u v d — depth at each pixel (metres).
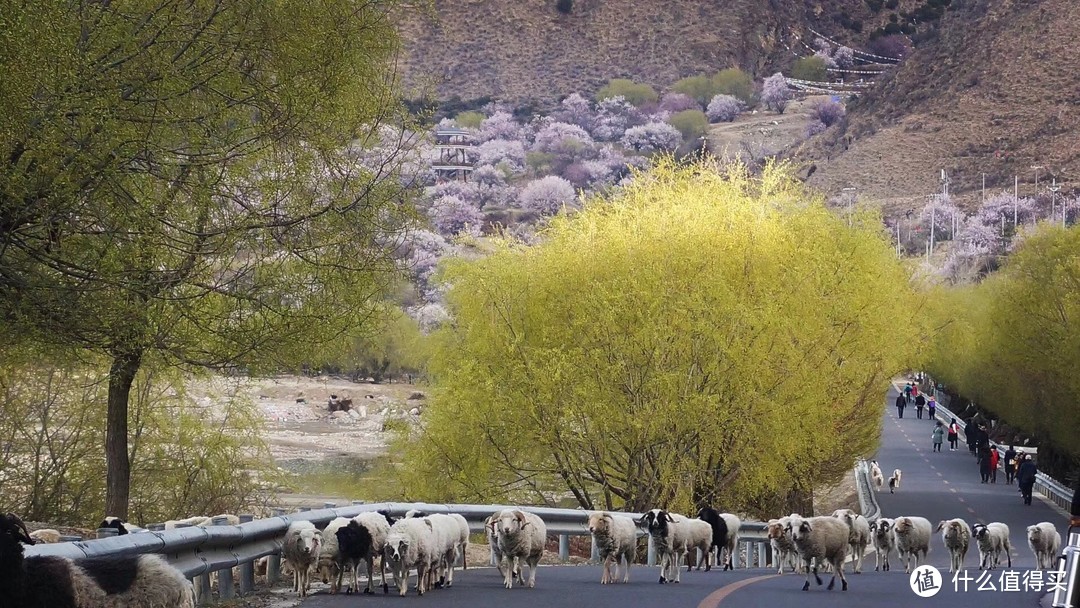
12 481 30.86
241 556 14.28
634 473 34.41
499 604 14.48
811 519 18.50
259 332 20.39
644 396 33.25
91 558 10.38
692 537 20.94
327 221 20.31
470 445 35.16
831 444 37.34
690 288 34.38
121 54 17.47
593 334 33.56
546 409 33.62
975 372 77.12
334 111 19.55
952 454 74.56
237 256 20.64
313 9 19.20
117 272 18.25
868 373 40.28
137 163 18.30
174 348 20.77
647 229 36.12
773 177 42.44
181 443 31.38
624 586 17.80
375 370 96.88
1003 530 25.44
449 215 191.38
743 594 16.77
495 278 35.47
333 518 16.86
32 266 17.98
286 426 91.44
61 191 16.45
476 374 34.53
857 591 17.91
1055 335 57.19
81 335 19.17
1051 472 65.50
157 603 10.23
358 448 78.25
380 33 21.23
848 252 43.00
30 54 15.38
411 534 15.08
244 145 19.00
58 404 30.94
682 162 40.59
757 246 36.78
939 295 82.44
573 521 24.47
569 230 37.47
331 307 20.88
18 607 9.28
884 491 56.44
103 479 31.25
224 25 18.47
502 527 16.59
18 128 15.67
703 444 33.78
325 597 14.68
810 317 36.28
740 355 33.09
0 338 18.84
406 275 22.55
